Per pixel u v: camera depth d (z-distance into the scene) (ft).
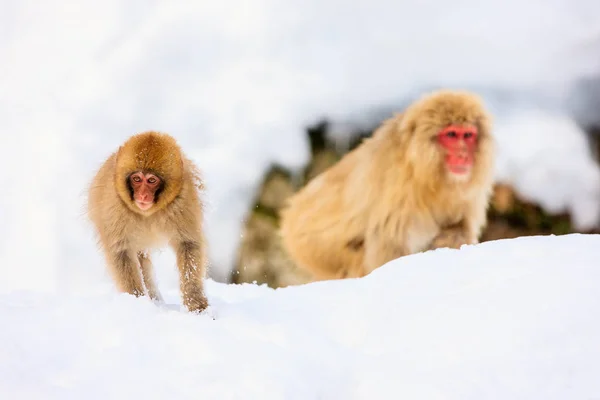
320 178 106.01
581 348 41.47
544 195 113.91
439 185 92.63
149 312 52.80
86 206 67.62
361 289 58.59
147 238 62.44
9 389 42.09
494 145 94.38
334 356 47.91
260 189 121.60
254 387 42.96
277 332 50.29
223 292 74.64
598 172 115.55
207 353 46.26
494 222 113.60
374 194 96.89
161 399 41.96
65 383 43.52
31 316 51.39
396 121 97.35
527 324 44.60
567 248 55.83
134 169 58.29
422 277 56.54
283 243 111.04
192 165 63.16
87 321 50.47
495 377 41.14
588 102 128.88
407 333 48.32
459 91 94.48
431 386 41.70
